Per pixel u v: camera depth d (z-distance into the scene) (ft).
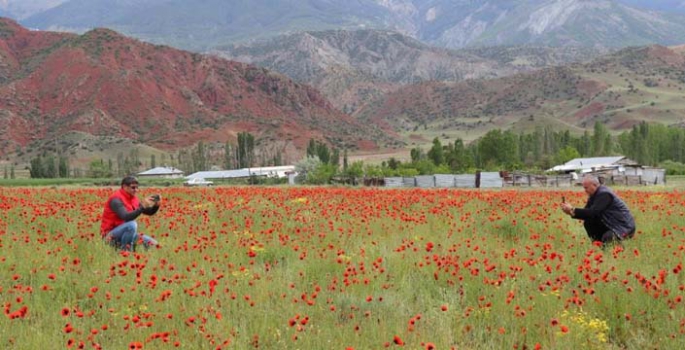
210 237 46.19
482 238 47.01
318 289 31.89
